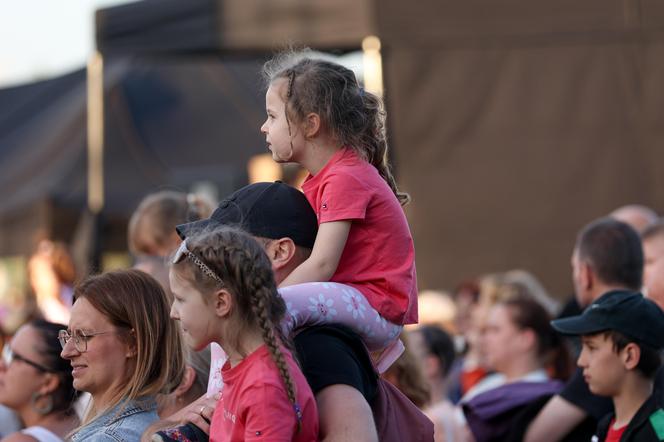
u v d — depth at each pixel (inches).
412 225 353.1
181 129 523.5
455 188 354.3
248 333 126.6
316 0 346.3
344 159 146.4
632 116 357.4
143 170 528.1
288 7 346.0
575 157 357.4
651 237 251.4
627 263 217.6
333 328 135.0
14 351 195.0
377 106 152.3
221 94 518.3
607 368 181.9
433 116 353.1
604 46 359.3
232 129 521.3
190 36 350.3
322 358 131.6
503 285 306.2
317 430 126.2
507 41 356.2
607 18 358.6
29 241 517.0
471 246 354.0
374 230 143.1
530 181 356.5
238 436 123.6
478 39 354.6
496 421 221.3
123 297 158.2
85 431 154.0
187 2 350.0
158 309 160.2
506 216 355.6
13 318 326.0
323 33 346.3
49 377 194.4
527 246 355.6
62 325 199.9
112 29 357.1
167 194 244.8
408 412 145.3
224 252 125.7
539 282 354.9
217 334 127.4
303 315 132.5
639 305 183.2
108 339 157.0
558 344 250.1
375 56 349.1
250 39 346.6
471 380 320.2
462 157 354.6
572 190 356.5
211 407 137.5
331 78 147.5
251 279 124.6
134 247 236.4
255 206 143.8
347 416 127.9
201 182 479.2
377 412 138.6
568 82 357.4
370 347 141.6
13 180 478.3
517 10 356.5
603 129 358.3
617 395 183.0
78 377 157.3
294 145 147.5
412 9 350.9
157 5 352.8
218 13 347.9
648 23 358.0
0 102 488.7
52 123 469.7
